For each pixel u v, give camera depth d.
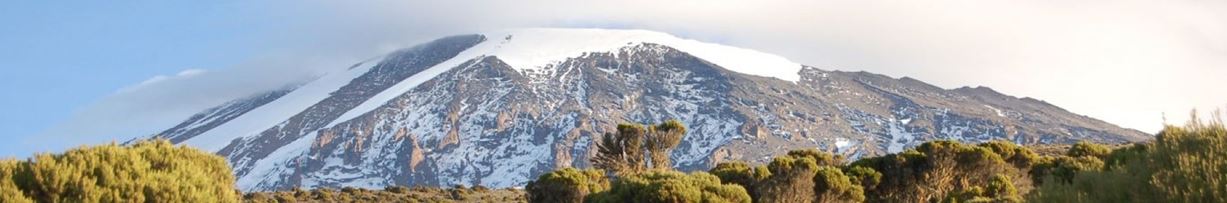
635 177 35.88
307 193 67.88
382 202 61.66
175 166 19.67
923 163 45.47
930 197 44.44
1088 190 11.74
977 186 41.97
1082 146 52.09
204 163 20.73
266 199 61.47
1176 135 11.46
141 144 20.31
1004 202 34.59
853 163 49.12
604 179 51.09
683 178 34.28
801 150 62.84
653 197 32.62
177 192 18.52
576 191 47.03
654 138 55.88
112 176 18.12
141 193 18.03
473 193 72.12
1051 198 11.93
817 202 42.31
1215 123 11.47
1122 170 11.59
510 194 73.12
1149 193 10.95
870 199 45.78
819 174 42.47
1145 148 12.14
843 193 42.47
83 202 17.38
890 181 45.69
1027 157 49.31
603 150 55.84
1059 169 33.03
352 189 72.31
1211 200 10.44
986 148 46.22
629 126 55.53
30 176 17.73
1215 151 10.90
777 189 41.06
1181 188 10.74
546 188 47.66
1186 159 10.84
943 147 45.19
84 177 17.72
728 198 33.53
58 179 17.64
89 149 18.92
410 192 71.38
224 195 20.05
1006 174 44.03
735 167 51.47
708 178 35.06
